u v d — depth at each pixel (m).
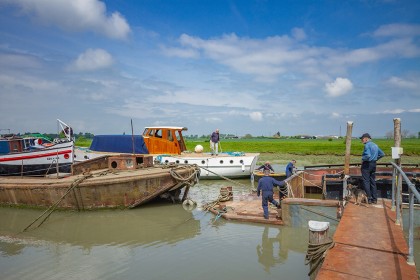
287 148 55.62
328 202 10.22
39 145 23.09
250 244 9.62
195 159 22.53
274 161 37.34
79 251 9.45
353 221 7.77
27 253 9.36
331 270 5.33
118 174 14.59
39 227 11.91
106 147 22.12
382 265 5.47
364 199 9.78
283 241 9.82
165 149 23.78
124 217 13.02
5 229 11.70
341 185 14.88
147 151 21.91
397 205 7.57
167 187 14.20
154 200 15.47
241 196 16.16
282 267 8.04
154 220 12.54
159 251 9.27
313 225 6.45
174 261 8.52
